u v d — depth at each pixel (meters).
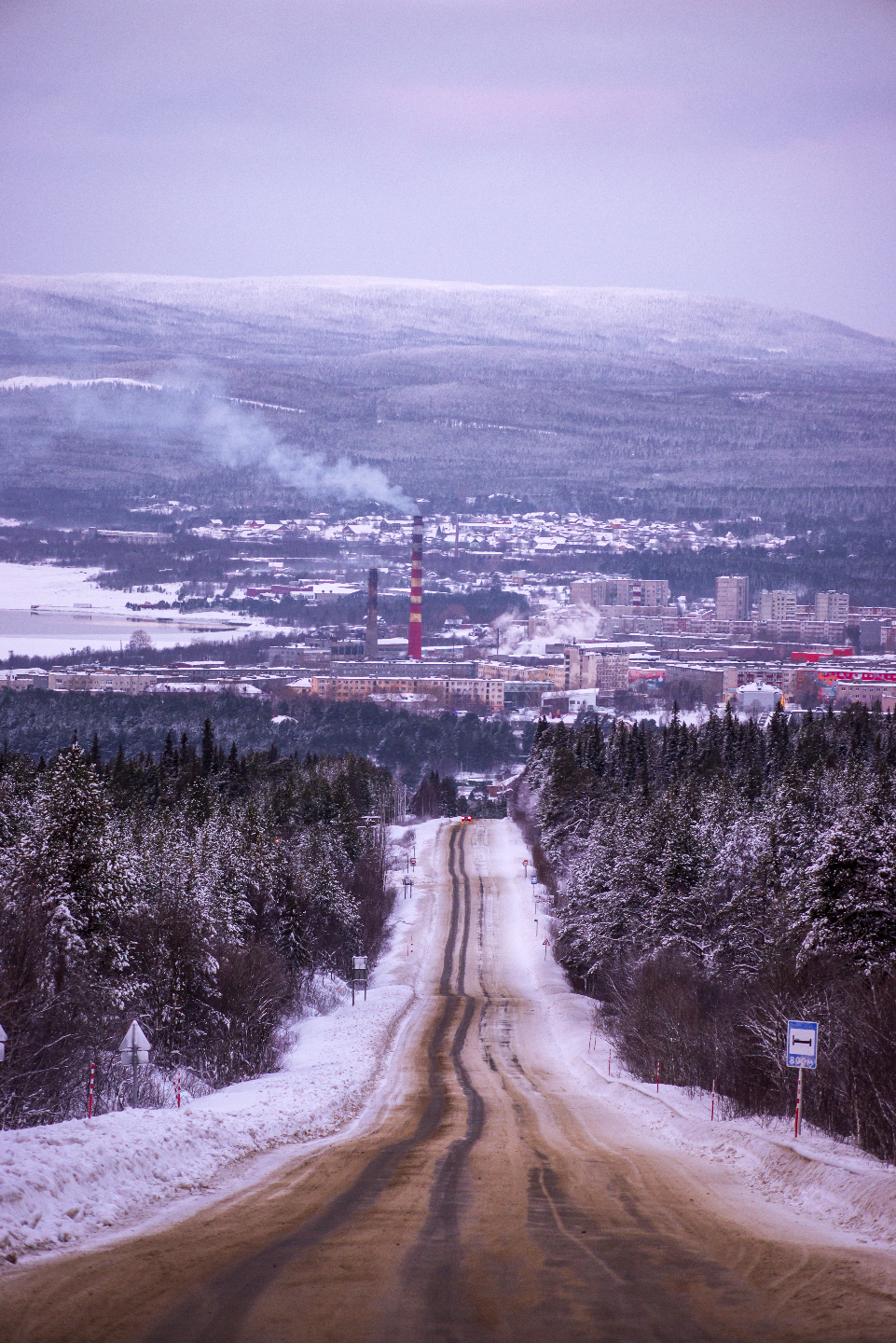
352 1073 95.38
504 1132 66.00
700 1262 32.91
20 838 97.44
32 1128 44.41
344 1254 32.31
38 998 78.81
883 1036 67.19
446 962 191.38
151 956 104.00
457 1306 27.64
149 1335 25.03
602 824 188.50
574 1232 36.62
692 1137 65.00
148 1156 43.34
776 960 101.69
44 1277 28.95
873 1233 38.38
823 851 99.31
